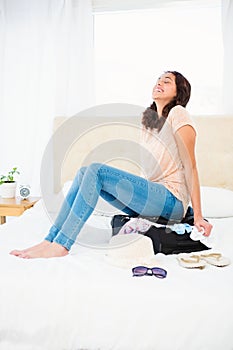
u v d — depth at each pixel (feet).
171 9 11.03
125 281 4.97
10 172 11.37
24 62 11.65
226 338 4.39
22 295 4.92
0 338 4.94
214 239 6.86
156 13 11.14
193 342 4.45
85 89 11.30
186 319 4.50
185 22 10.98
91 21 11.24
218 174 10.33
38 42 11.48
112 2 11.30
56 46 11.30
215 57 10.85
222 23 10.35
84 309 4.75
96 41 11.53
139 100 11.41
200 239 6.67
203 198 8.84
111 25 11.42
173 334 4.50
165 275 5.14
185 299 4.58
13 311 4.90
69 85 11.35
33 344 4.83
